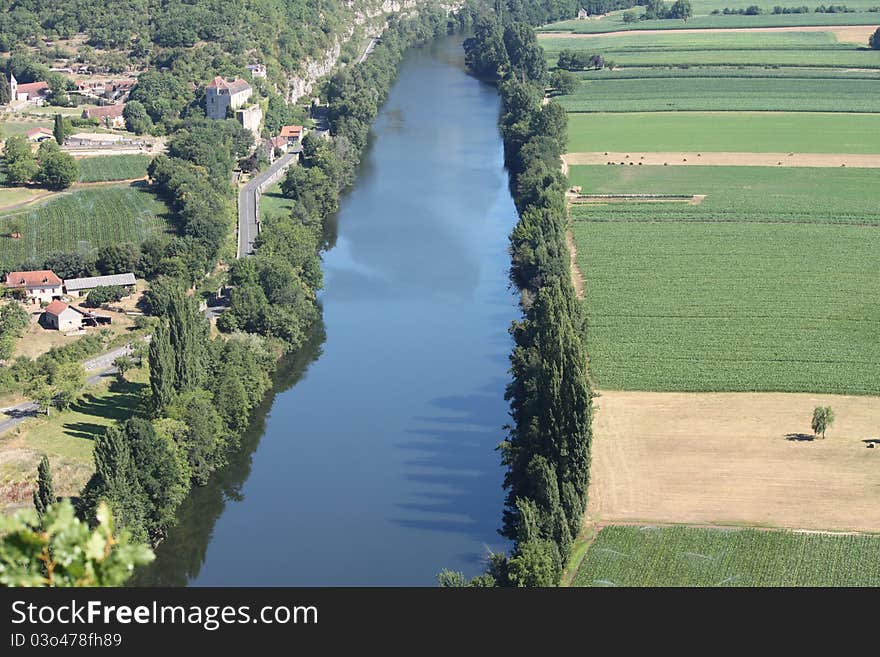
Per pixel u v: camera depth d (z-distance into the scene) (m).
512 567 197.12
